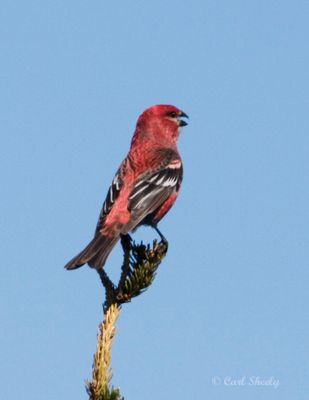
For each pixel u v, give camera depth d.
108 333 7.84
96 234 11.56
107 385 7.32
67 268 10.27
